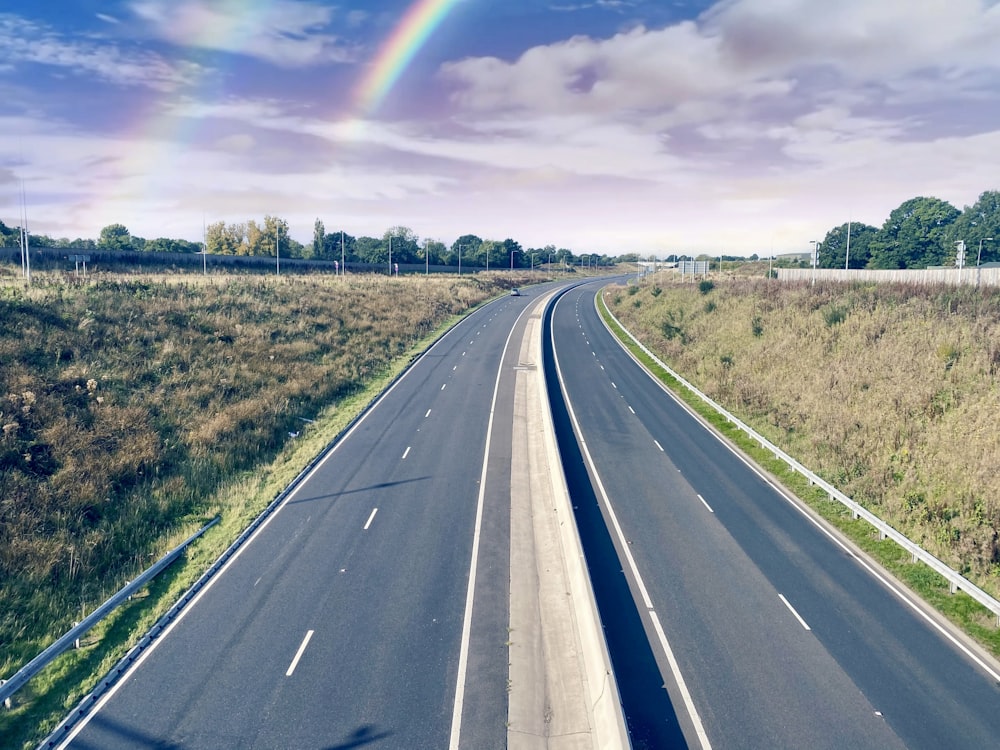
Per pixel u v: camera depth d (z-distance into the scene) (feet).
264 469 95.81
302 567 67.00
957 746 42.60
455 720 45.32
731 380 141.79
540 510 82.02
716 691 48.06
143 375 115.03
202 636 55.16
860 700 47.14
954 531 71.36
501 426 118.01
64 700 47.50
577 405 135.03
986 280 158.61
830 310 154.10
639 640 54.49
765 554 70.44
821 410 111.14
